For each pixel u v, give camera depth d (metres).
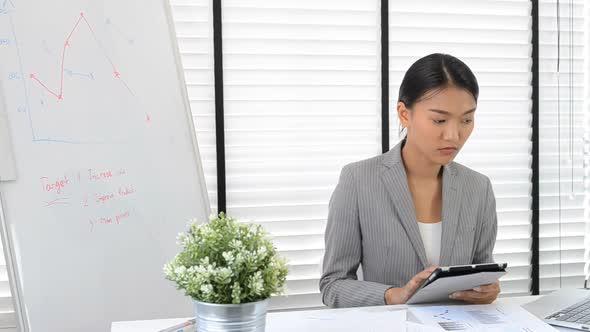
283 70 2.50
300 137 2.54
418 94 1.62
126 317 1.97
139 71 2.08
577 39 2.75
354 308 1.53
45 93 1.93
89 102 1.99
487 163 2.73
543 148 2.77
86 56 2.00
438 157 1.65
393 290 1.62
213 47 2.42
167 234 2.06
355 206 1.79
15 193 1.88
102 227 1.96
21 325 1.87
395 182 1.77
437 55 1.65
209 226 1.18
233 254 1.13
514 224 2.76
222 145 2.44
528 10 2.73
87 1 2.03
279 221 2.53
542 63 2.74
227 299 1.12
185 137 2.14
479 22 2.69
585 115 2.78
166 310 2.03
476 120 2.71
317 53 2.54
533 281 2.78
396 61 2.62
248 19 2.47
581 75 2.77
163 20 2.15
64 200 1.92
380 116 2.60
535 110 2.74
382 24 2.56
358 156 2.59
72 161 1.95
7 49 1.90
